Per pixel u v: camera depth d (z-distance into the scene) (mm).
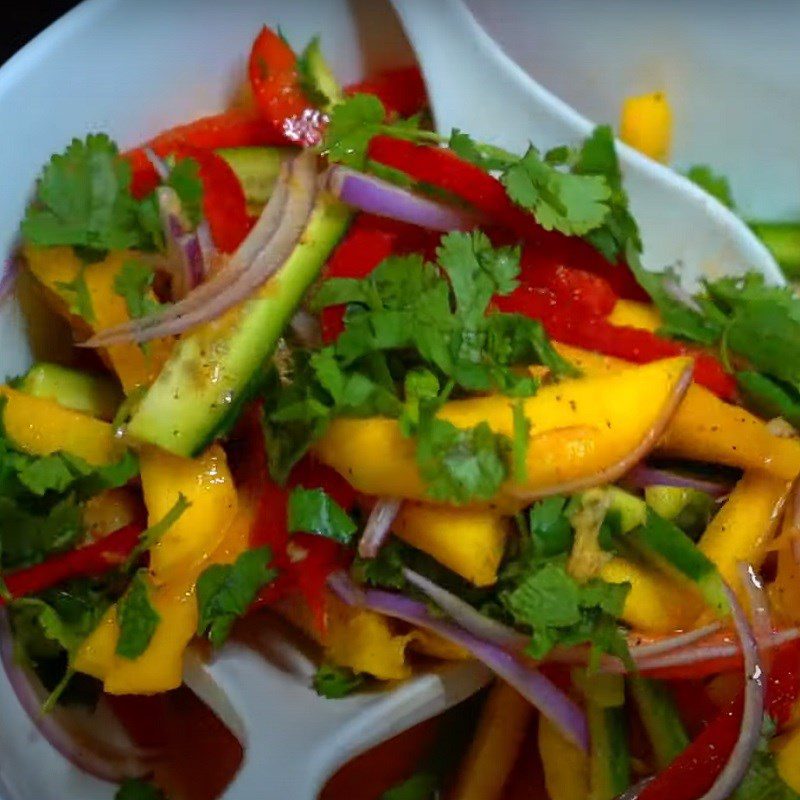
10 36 508
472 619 460
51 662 480
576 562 457
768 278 521
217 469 461
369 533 453
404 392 456
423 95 522
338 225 471
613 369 469
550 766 480
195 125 500
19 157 468
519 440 443
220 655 470
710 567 463
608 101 542
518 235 484
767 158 545
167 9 486
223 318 459
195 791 491
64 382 479
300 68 506
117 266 469
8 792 460
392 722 468
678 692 479
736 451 472
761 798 458
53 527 463
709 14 524
